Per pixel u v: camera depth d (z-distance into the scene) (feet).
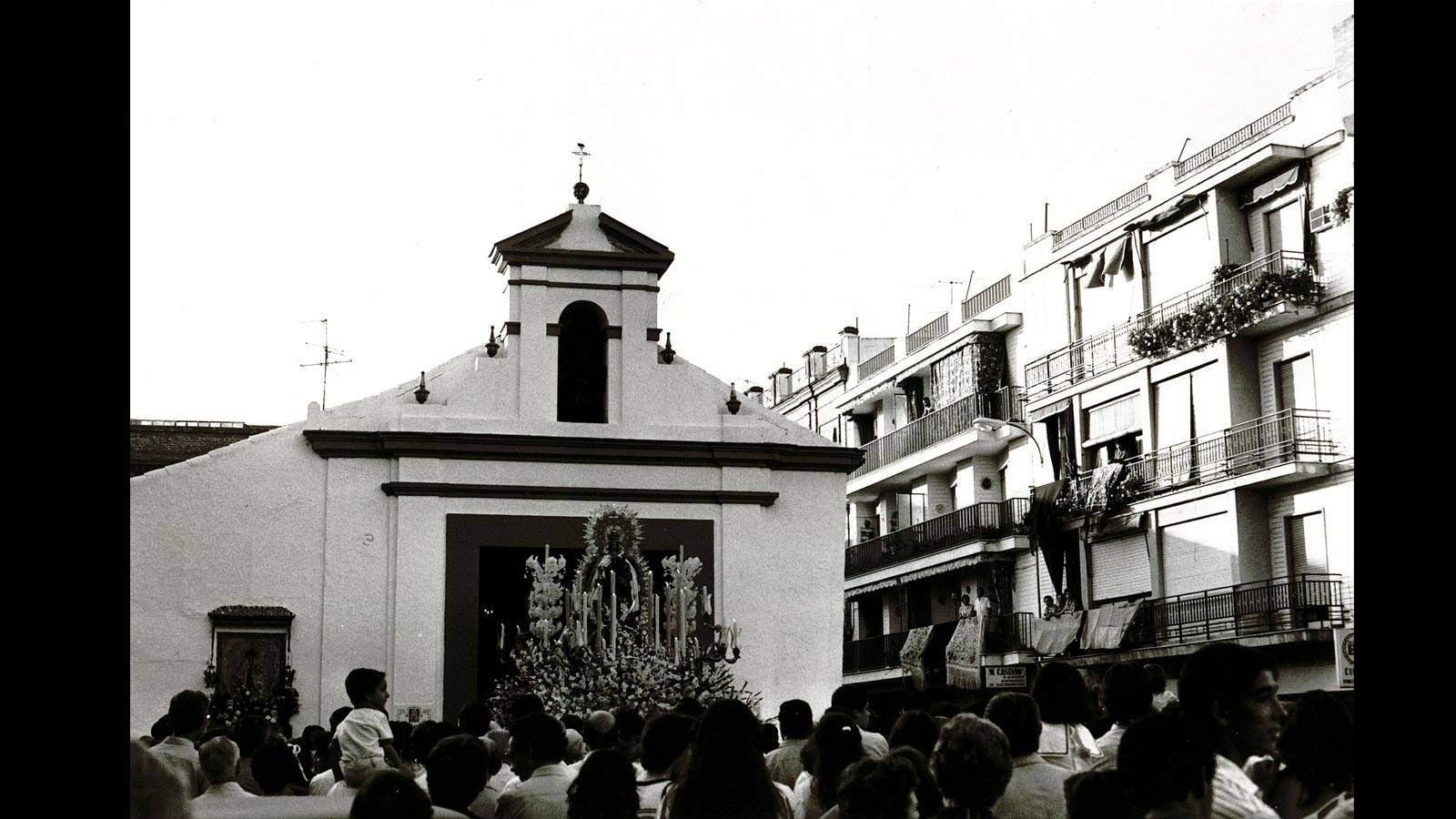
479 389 83.41
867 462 149.89
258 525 78.84
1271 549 98.68
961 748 19.04
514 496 81.87
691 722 27.07
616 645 71.56
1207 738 17.38
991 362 130.52
